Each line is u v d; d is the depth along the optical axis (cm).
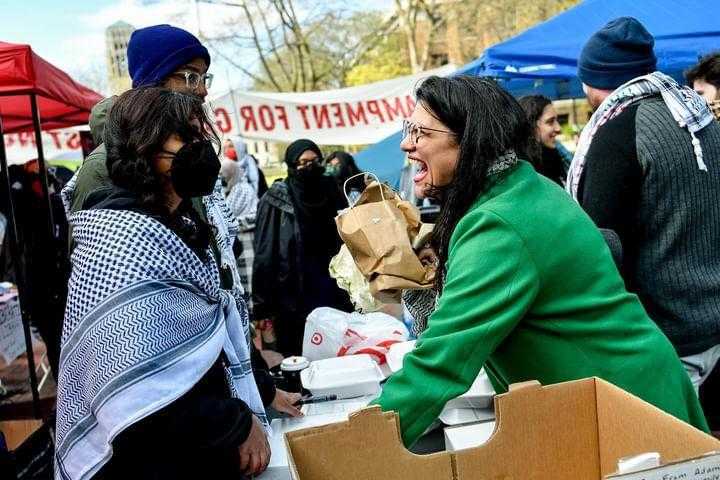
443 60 2283
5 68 371
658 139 199
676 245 203
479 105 141
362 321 244
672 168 199
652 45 232
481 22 2175
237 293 207
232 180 576
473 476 122
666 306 205
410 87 836
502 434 123
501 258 131
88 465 131
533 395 124
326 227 416
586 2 507
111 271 134
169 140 141
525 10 2103
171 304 135
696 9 464
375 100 828
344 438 118
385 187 194
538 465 125
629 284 213
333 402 192
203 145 143
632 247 211
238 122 804
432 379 131
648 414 115
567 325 137
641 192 205
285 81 2173
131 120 142
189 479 138
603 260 140
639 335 141
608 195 206
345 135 823
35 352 548
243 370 157
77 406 133
